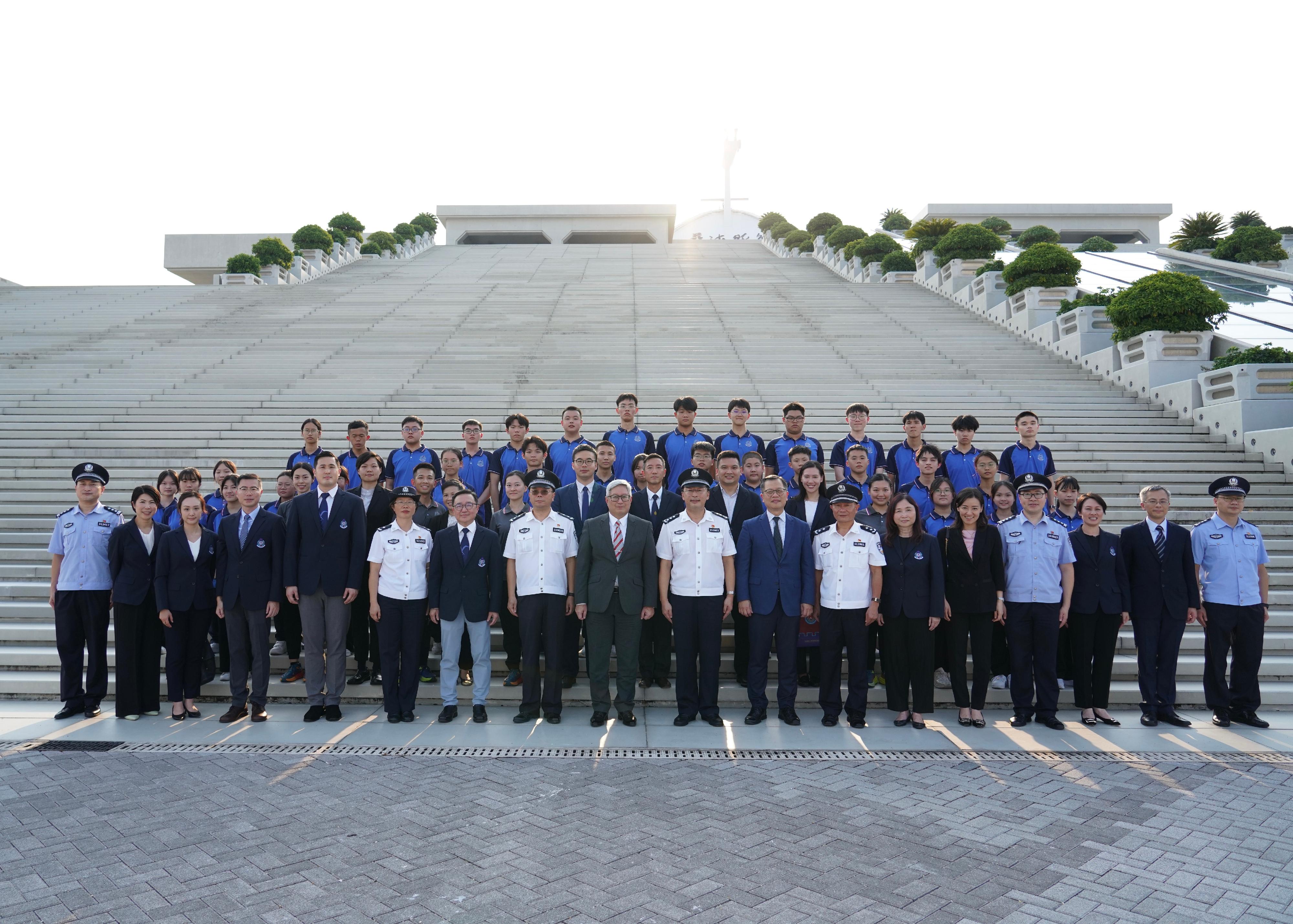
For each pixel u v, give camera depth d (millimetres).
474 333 18125
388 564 7273
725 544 7250
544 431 12828
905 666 7199
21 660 8141
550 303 20969
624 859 4414
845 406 13867
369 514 8156
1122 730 7039
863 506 8758
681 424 9492
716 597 7188
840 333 18219
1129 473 11469
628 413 9625
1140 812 5148
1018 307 18422
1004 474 9086
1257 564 7188
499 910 3871
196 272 39625
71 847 4566
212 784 5570
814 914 3848
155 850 4523
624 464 9516
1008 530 7352
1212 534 7266
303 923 3766
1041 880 4203
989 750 6469
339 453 12039
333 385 14812
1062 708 7727
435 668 8180
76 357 16203
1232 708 7258
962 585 7203
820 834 4762
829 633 7203
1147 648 7230
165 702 7926
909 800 5328
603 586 7109
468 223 51844
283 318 19344
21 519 10516
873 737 6816
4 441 12508
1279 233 25281
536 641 7230
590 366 15820
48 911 3881
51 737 6691
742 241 46000
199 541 7371
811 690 7824
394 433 12812
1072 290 17625
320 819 4953
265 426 13109
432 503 8375
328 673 7266
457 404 13930
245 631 7336
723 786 5582
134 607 7223
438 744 6547
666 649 7961
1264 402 11930
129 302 21109
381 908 3895
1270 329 14922
